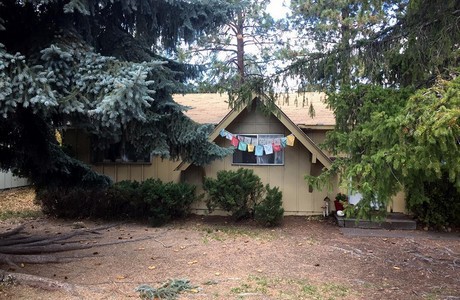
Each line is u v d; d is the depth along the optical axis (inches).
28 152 251.0
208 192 383.6
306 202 409.1
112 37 220.5
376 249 290.0
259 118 408.8
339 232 345.4
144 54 221.1
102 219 392.2
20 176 285.0
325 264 248.1
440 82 150.6
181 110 226.7
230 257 258.1
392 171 156.0
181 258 254.4
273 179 414.3
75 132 440.8
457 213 353.4
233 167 419.2
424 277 226.7
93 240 305.3
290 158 411.8
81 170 289.1
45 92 162.2
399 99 187.5
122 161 444.1
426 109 135.0
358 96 214.4
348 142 184.2
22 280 191.3
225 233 335.0
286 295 189.9
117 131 217.9
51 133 252.2
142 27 226.8
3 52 161.8
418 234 342.0
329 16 546.3
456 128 125.0
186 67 254.2
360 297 191.2
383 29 260.5
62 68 179.0
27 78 159.5
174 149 240.8
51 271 221.5
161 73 218.4
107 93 173.9
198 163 247.3
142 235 325.4
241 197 371.9
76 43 189.5
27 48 192.5
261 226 365.1
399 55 229.1
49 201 395.9
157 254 264.1
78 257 251.8
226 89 286.0
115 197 388.5
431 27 214.5
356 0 370.3
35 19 199.9
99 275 215.8
